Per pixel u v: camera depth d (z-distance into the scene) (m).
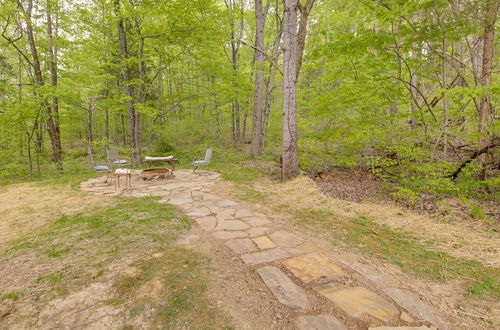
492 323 1.78
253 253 2.89
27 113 8.41
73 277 2.28
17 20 9.53
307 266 2.59
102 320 1.77
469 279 2.35
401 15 4.83
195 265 2.59
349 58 6.42
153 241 3.11
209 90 11.65
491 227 3.37
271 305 1.98
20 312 1.82
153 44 10.33
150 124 15.48
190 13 9.22
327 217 4.21
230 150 14.37
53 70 11.48
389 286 2.25
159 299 2.02
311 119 8.24
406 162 5.43
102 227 3.55
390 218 3.98
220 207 4.79
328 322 1.78
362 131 5.81
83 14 9.80
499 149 4.56
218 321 1.80
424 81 7.07
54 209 4.54
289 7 6.32
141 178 7.70
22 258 2.63
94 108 16.41
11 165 9.62
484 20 4.21
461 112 5.08
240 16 13.34
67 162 11.96
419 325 1.75
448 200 4.46
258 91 11.91
